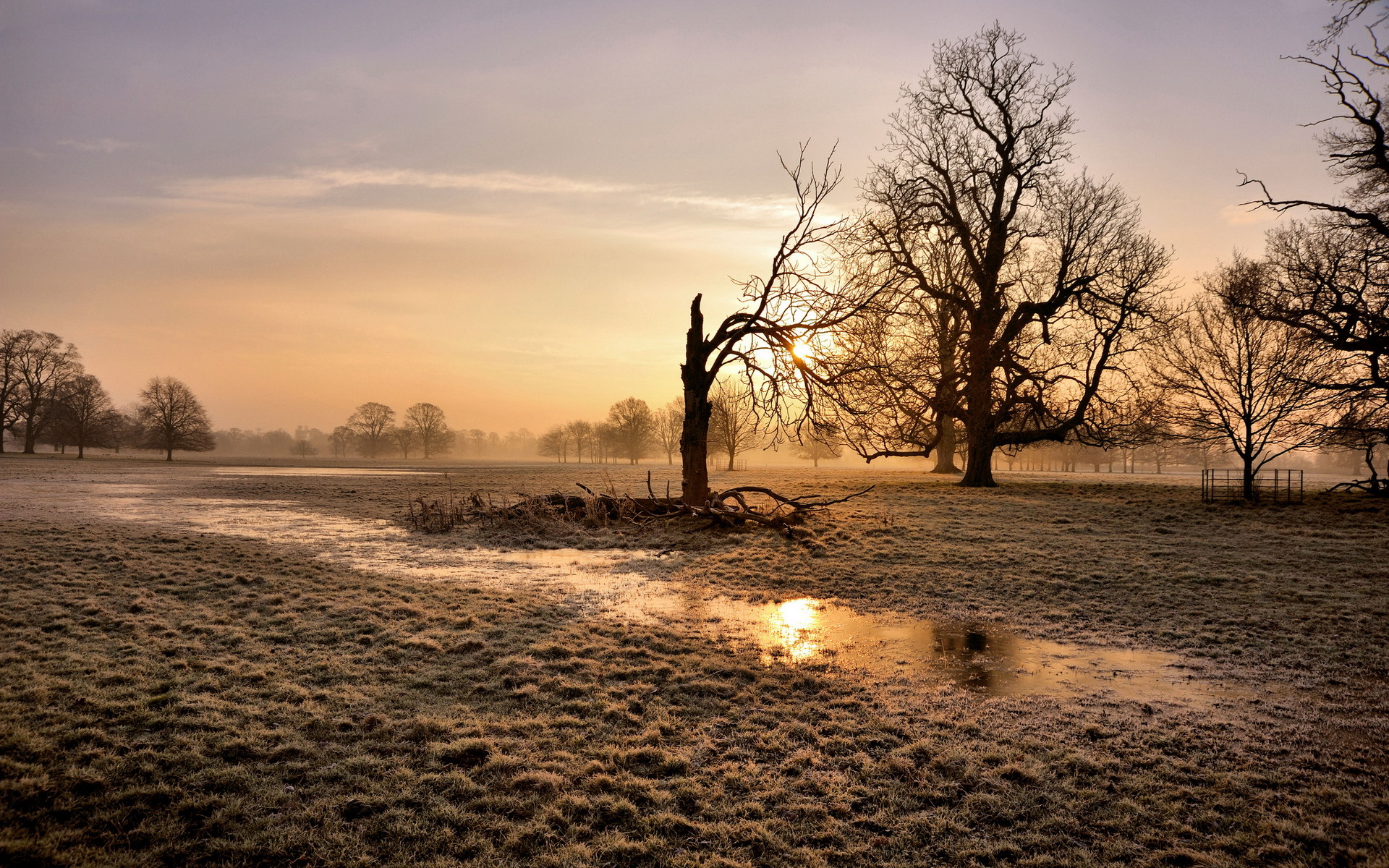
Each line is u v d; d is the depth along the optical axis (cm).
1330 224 2520
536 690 769
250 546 1628
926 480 3881
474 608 1117
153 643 876
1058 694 791
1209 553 1569
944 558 1577
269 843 479
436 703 732
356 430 14412
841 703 759
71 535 1630
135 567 1291
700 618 1111
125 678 752
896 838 503
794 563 1547
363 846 480
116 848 470
